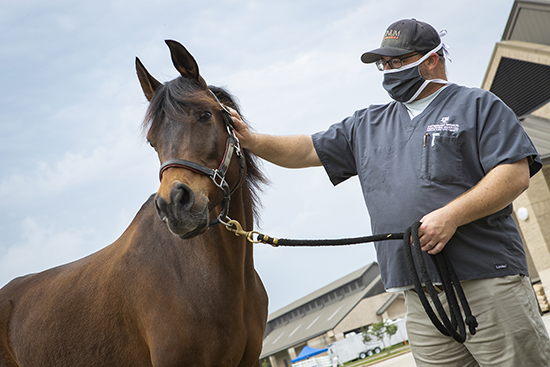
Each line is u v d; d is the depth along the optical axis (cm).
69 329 235
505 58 1202
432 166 186
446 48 209
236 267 209
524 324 176
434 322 170
